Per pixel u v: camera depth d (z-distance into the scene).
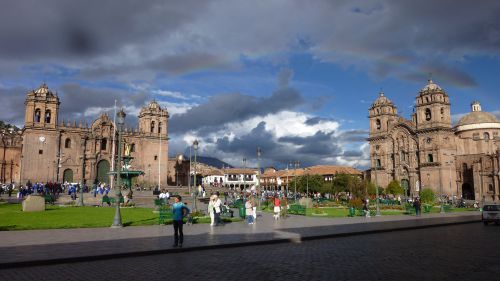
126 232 24.89
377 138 129.50
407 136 120.94
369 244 21.91
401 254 18.16
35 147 100.31
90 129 109.00
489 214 36.16
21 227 26.23
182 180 141.75
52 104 103.81
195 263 15.77
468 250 19.50
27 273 13.85
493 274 13.77
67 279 12.93
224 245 20.14
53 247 18.58
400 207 64.00
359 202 58.78
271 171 181.00
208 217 37.59
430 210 62.25
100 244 19.66
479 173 108.12
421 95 117.12
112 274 13.70
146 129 119.44
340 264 15.54
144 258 16.98
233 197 72.50
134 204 50.16
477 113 129.88
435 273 13.88
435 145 111.81
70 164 104.94
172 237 22.58
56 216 34.16
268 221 36.25
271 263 15.75
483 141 122.19
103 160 110.50
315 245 21.44
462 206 82.44
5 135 114.12
